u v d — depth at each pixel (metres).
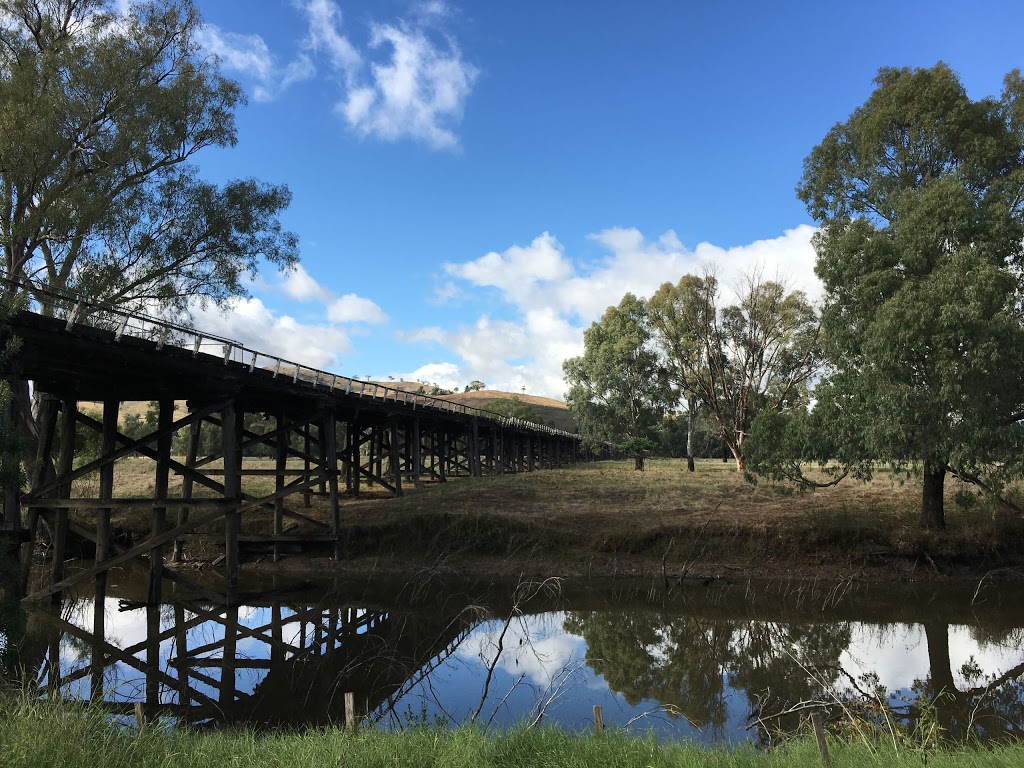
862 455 18.80
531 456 53.19
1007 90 19.11
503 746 6.68
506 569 20.67
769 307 36.97
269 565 21.69
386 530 22.47
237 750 6.72
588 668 12.52
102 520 16.25
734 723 9.75
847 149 21.31
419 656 13.39
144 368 15.21
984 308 15.34
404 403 30.03
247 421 55.50
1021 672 12.34
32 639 10.76
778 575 19.62
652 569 20.30
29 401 20.88
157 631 15.14
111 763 5.66
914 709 10.27
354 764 6.10
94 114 20.12
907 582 19.09
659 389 48.34
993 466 19.06
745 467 22.03
